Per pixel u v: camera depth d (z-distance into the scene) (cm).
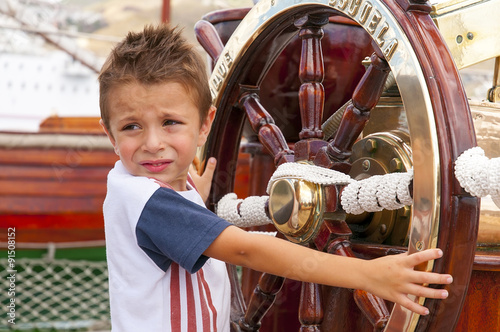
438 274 62
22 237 321
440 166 62
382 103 96
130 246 78
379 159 88
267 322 115
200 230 73
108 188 81
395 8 69
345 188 74
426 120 63
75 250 329
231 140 105
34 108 430
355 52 112
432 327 65
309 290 84
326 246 79
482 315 82
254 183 127
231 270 106
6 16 412
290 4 85
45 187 322
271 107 117
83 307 305
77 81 441
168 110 77
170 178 80
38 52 433
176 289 78
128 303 77
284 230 78
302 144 84
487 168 58
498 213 83
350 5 74
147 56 78
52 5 435
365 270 67
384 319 73
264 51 96
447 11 78
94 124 326
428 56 65
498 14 81
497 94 93
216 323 83
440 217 62
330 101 115
